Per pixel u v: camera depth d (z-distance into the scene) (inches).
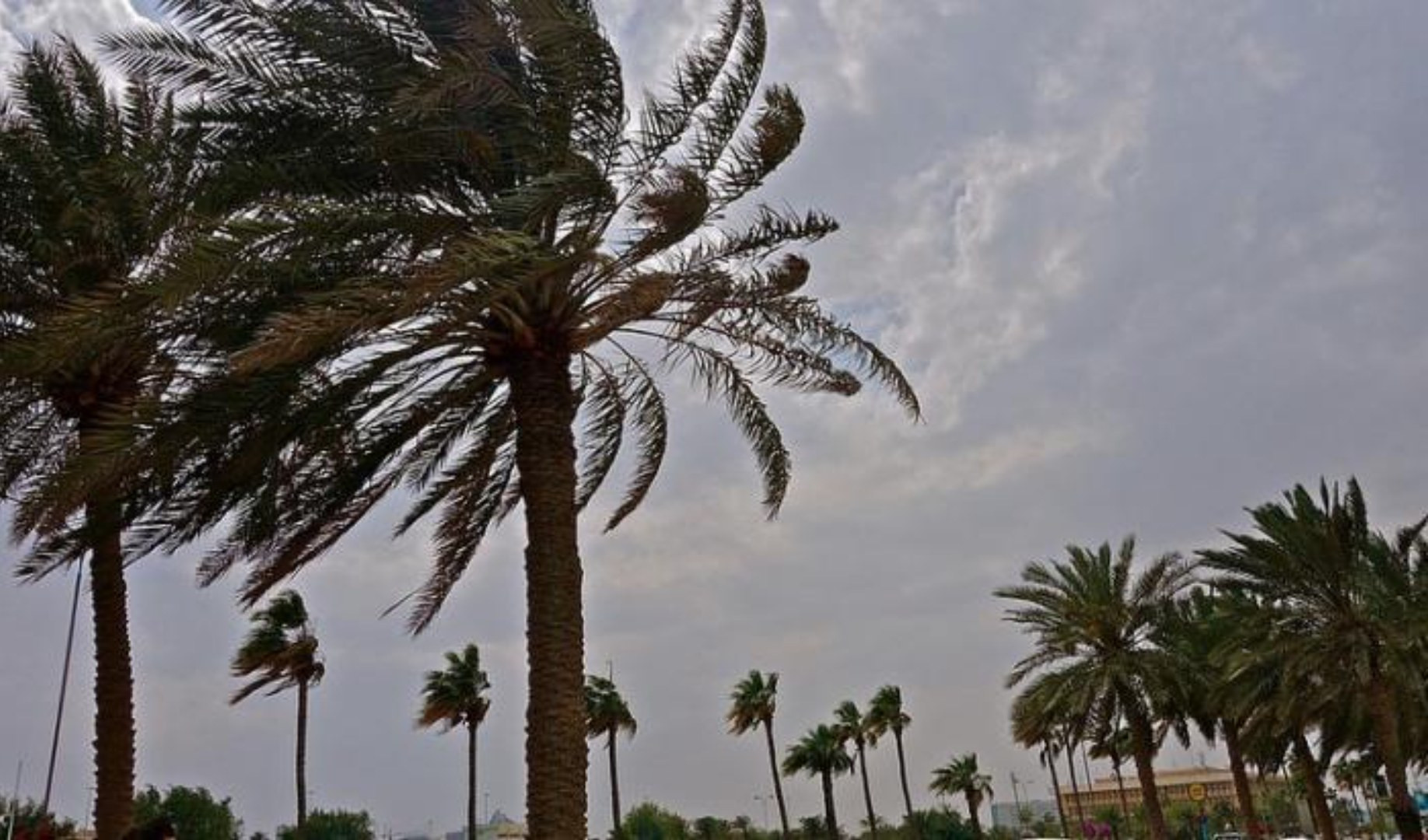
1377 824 3093.0
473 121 425.4
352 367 434.3
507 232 365.1
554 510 432.5
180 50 430.0
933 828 2783.0
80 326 341.4
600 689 2273.6
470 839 1793.8
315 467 490.6
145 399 385.4
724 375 553.6
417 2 430.3
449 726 1839.3
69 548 465.7
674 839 2415.1
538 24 383.6
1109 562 1366.9
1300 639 1142.3
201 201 386.9
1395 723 1143.6
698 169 423.8
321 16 422.0
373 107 426.0
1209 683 1302.9
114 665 501.0
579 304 449.4
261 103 429.7
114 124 517.0
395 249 399.2
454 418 531.8
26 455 493.7
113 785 487.2
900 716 2851.9
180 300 331.6
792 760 2755.9
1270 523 1186.6
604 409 579.8
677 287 456.4
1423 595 1102.4
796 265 489.4
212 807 2014.0
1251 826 1585.9
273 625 1400.1
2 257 462.9
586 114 410.0
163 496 454.9
